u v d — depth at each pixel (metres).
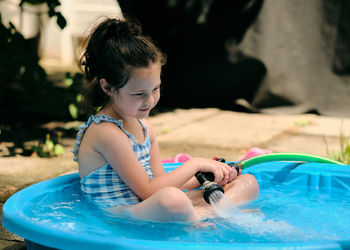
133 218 2.51
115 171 2.69
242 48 6.89
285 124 6.39
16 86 7.36
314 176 3.26
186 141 5.46
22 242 2.85
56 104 6.54
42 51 11.59
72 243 1.98
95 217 2.55
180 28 7.18
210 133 5.87
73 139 5.46
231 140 5.52
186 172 2.70
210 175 2.77
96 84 2.75
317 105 6.96
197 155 4.84
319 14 6.76
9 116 6.34
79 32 11.46
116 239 1.95
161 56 2.70
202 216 2.54
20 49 5.77
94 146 2.70
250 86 7.10
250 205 2.83
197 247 1.87
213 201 2.55
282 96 6.96
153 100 2.62
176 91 7.49
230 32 6.94
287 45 6.82
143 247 1.89
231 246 1.87
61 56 11.53
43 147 5.03
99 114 2.76
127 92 2.55
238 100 7.21
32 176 4.11
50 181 2.94
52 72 9.71
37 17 11.12
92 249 1.94
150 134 3.02
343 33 6.72
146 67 2.53
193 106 7.54
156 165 3.04
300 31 6.79
